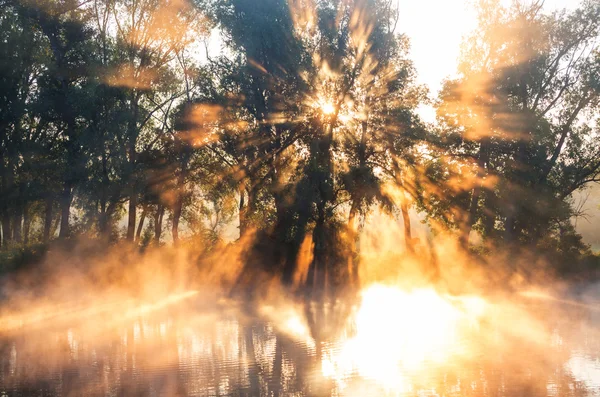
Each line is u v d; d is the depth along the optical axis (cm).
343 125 4950
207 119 5009
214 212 6297
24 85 5528
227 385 1578
